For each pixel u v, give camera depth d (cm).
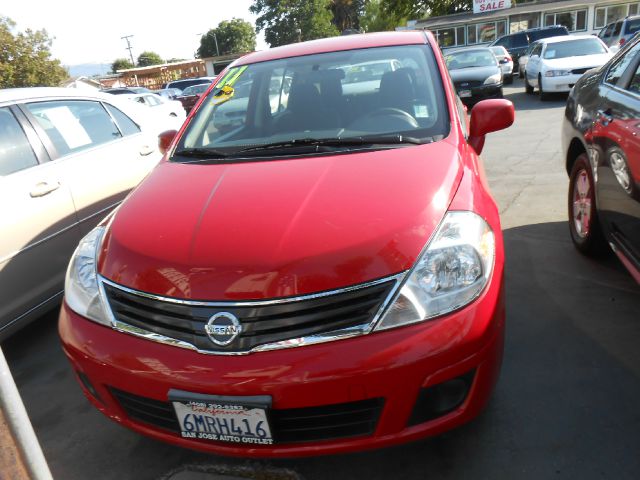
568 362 256
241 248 182
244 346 172
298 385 168
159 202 222
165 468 219
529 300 316
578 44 1255
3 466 116
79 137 378
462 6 3300
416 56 301
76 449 234
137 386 184
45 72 2739
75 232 347
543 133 826
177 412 180
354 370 167
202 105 313
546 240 400
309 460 215
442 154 230
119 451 231
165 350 180
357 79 294
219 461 219
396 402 172
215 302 175
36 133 345
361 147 247
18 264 305
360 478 204
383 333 171
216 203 210
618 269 345
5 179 312
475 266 184
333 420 177
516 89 1550
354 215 188
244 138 281
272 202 203
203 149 274
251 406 171
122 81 5181
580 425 217
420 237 182
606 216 302
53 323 353
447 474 201
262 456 180
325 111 281
